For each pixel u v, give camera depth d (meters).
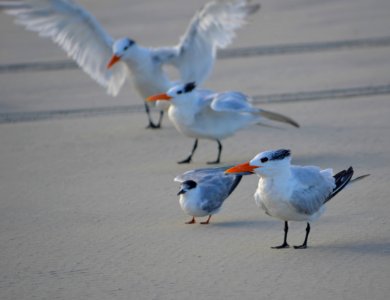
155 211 12.62
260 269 10.21
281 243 11.07
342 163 14.31
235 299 9.41
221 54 23.39
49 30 17.30
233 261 10.50
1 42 26.36
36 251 11.19
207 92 15.07
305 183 10.55
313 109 17.88
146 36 25.75
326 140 15.75
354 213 11.98
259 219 12.08
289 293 9.49
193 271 10.26
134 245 11.23
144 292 9.71
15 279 10.27
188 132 14.79
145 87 17.30
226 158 15.16
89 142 16.70
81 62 17.69
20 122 18.39
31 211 12.86
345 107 17.86
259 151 15.45
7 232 11.96
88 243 11.38
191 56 17.23
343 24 25.78
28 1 17.00
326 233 11.32
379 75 20.14
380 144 15.32
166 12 29.28
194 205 11.76
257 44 24.16
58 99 20.11
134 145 16.41
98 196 13.43
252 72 21.23
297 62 21.89
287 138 16.08
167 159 15.38
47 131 17.64
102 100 19.98
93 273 10.35
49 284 10.07
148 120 18.34
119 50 16.77
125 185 13.91
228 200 12.93
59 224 12.21
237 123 14.80
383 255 10.42
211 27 16.86
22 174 14.84
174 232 11.66
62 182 14.26
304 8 28.64
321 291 9.49
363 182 13.28
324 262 10.30
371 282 9.66
